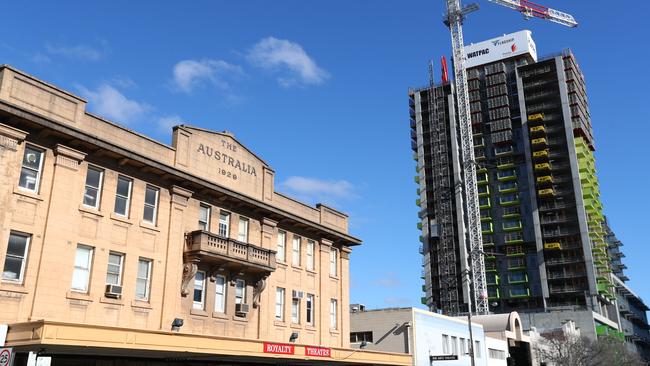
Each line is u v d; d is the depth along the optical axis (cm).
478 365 5144
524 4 14612
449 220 12694
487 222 12494
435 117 13638
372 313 4459
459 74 12275
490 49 13750
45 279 2166
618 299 13825
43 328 1764
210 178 3008
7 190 2108
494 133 12900
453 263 12312
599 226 12706
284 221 3478
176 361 2602
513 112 13112
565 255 11619
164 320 2591
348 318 3878
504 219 12350
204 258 2816
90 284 2336
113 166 2528
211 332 2827
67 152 2325
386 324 4359
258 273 3150
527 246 12019
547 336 7625
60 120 2336
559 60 12794
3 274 2072
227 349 2333
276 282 3322
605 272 12400
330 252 3866
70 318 2227
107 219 2455
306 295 3550
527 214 12188
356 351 3198
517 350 4538
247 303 3083
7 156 2125
